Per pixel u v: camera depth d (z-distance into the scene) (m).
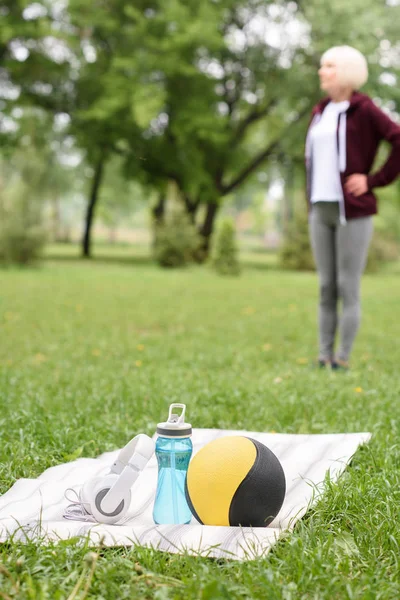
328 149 5.91
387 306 13.84
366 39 23.80
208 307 12.92
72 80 30.25
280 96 27.38
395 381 5.66
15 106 29.59
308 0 25.09
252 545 2.25
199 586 1.98
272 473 2.53
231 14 30.27
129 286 17.48
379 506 2.71
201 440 3.71
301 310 12.76
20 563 2.04
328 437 3.69
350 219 5.89
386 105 26.02
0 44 29.22
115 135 29.62
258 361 6.91
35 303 12.88
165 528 2.41
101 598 1.95
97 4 29.48
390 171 5.73
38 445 3.62
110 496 2.54
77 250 43.91
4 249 23.97
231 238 24.00
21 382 5.52
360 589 1.99
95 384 5.34
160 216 33.16
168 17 27.56
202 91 29.53
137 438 2.60
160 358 7.04
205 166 31.42
